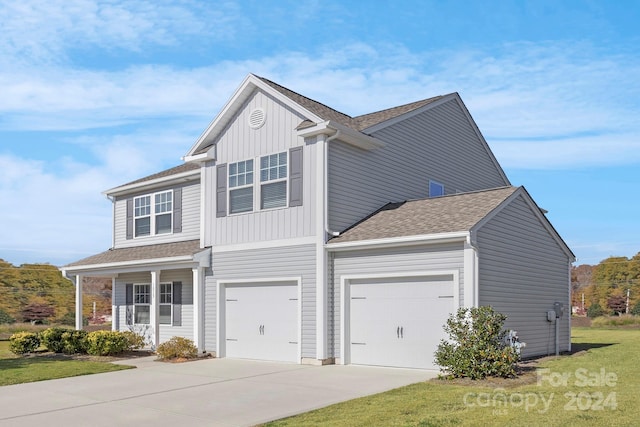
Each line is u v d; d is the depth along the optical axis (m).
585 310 46.19
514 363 12.52
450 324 12.43
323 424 8.36
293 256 16.12
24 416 9.52
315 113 15.99
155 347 18.67
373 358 14.92
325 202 15.59
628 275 44.28
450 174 20.80
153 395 11.24
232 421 8.91
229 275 17.66
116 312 23.14
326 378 12.92
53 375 13.91
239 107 17.94
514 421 8.23
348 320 15.42
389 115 18.80
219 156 18.36
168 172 22.83
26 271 38.56
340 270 15.54
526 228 16.25
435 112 20.30
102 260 21.19
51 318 35.50
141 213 22.47
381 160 17.70
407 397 10.23
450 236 13.51
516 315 15.30
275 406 9.93
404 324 14.46
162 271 21.17
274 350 16.52
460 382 11.64
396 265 14.59
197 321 17.94
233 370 14.60
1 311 32.84
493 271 14.30
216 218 18.22
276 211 16.66
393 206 17.38
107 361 16.92
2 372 14.49
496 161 23.61
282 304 16.47
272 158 16.95
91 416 9.46
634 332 29.34
